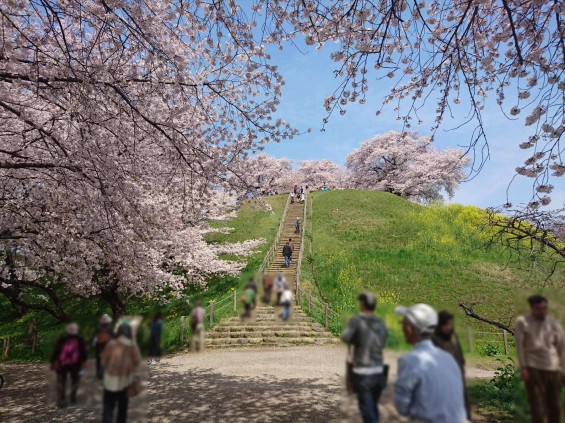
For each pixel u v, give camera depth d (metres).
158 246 13.30
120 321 3.24
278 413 6.36
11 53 6.04
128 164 8.33
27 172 9.31
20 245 11.14
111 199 7.82
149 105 8.20
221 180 8.64
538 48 5.30
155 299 16.84
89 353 3.17
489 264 22.23
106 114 7.38
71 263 11.40
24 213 9.77
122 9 6.16
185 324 15.19
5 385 10.34
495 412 5.43
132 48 7.35
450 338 2.73
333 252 25.05
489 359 11.80
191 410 6.61
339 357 11.88
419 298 18.12
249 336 14.43
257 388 8.19
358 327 2.87
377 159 57.47
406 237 27.62
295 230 29.23
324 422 5.85
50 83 6.59
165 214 10.16
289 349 13.37
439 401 2.23
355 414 2.86
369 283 19.77
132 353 3.21
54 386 3.12
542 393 3.38
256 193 9.36
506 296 18.52
